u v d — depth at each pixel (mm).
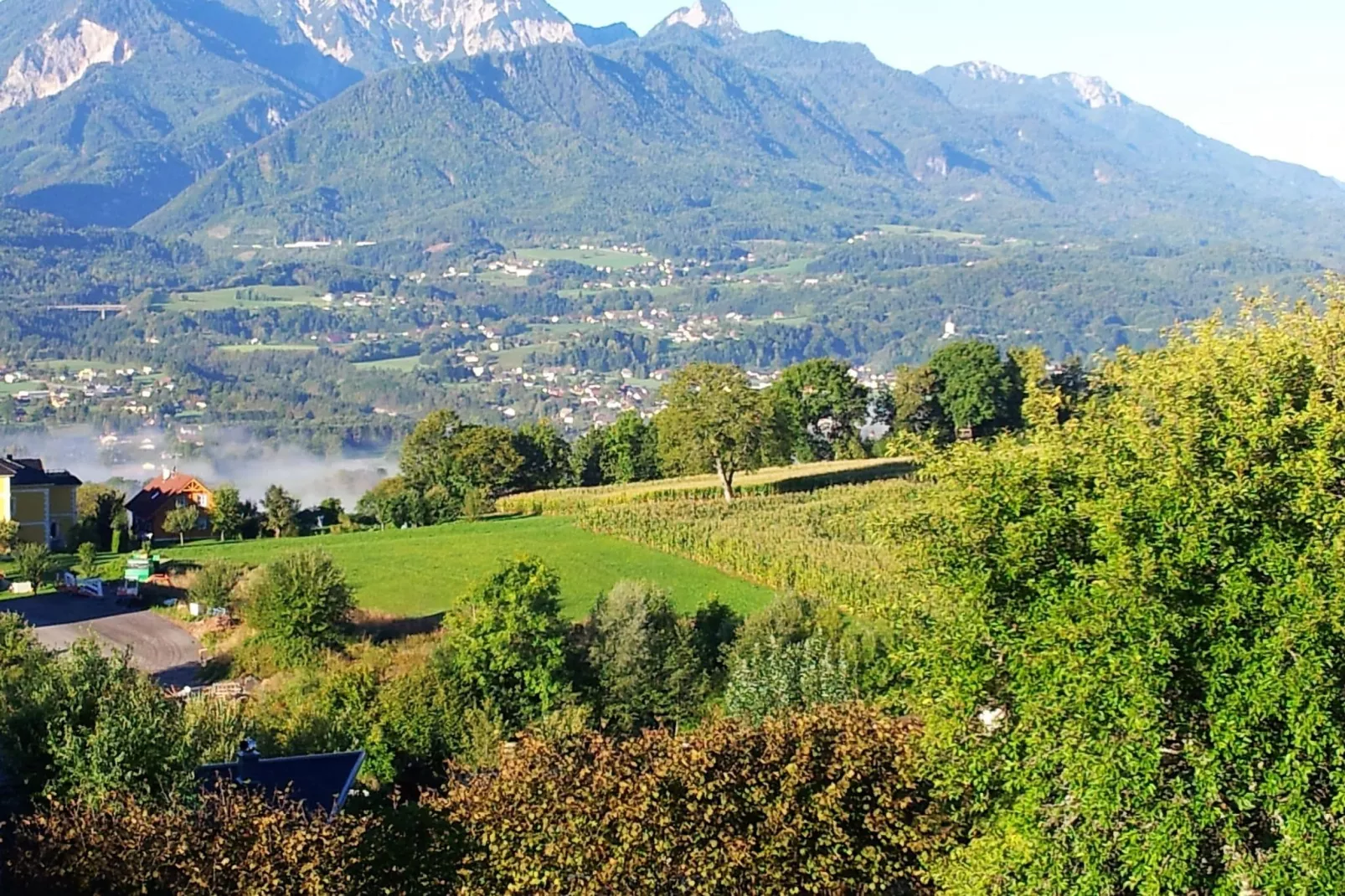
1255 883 18672
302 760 29984
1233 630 18453
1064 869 19859
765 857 21641
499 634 40969
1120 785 18391
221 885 21000
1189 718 18875
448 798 23969
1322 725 17891
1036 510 21078
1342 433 18438
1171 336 21938
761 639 43406
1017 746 20578
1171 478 18750
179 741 26750
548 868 21688
